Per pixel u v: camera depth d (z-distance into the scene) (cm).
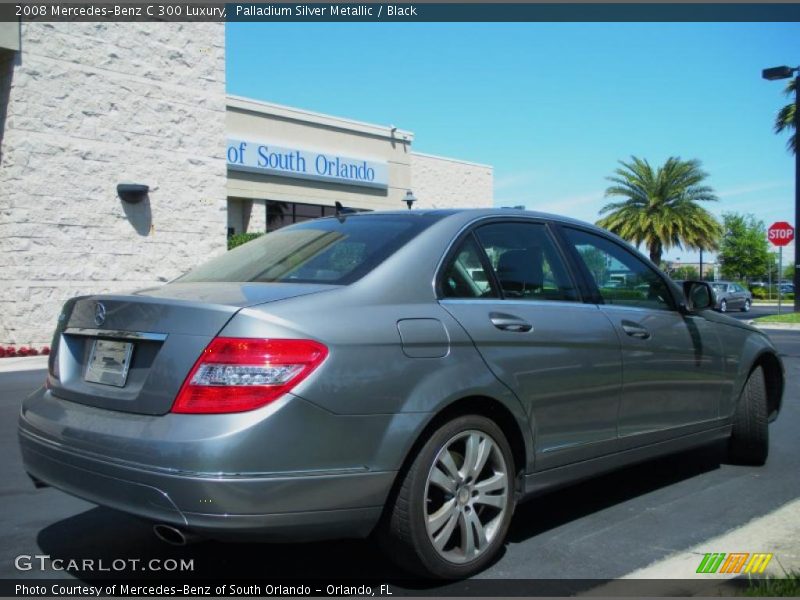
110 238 1473
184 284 387
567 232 455
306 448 300
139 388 319
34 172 1364
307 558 385
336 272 358
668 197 3919
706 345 503
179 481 288
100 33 1449
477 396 355
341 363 311
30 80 1353
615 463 436
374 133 2506
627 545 400
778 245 2505
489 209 425
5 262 1353
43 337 1380
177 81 1577
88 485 319
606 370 422
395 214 426
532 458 382
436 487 340
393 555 338
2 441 661
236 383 296
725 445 643
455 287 373
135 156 1510
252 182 2158
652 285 492
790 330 2045
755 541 400
